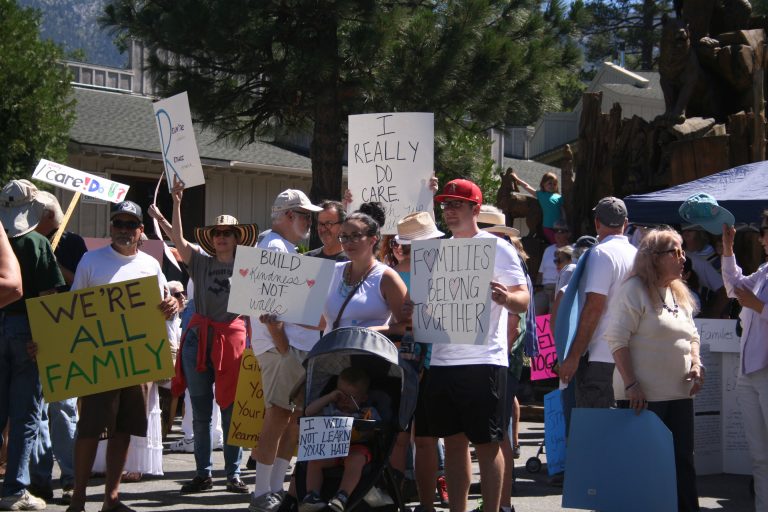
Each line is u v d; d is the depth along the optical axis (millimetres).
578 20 17859
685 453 6207
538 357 9930
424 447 5895
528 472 8477
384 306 5887
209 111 16672
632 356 6125
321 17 15438
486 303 5402
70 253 7875
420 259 5590
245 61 15609
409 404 5293
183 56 16047
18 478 6531
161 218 7379
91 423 6277
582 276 6527
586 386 6492
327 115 16688
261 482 6578
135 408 6398
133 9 16359
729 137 12297
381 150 7918
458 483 5625
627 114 34250
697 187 10180
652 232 6148
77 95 25078
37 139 16625
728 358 8516
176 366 7664
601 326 6441
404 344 5750
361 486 5191
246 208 24406
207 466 7539
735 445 8492
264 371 6582
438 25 15594
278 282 5891
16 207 6609
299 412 6711
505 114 16844
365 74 15586
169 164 7270
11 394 6531
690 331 6188
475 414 5477
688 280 9961
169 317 6359
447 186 5891
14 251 6516
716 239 10977
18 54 16641
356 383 5387
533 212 15867
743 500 7371
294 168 24328
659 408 6156
